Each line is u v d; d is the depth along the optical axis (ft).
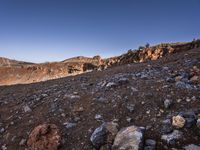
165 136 23.77
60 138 26.84
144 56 166.61
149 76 42.14
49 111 34.32
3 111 39.04
